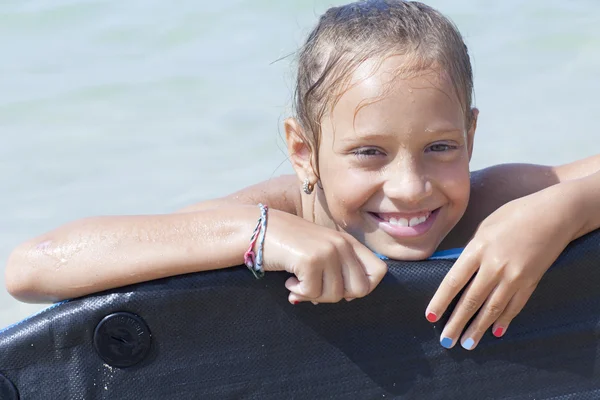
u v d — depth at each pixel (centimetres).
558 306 262
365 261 252
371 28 276
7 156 521
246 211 260
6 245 446
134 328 251
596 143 527
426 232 274
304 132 300
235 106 568
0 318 401
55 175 505
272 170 507
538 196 258
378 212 273
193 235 255
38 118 559
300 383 258
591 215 259
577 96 581
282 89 583
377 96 262
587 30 657
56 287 259
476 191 346
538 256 251
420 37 271
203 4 695
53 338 249
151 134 545
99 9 691
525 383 263
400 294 256
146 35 655
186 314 252
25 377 251
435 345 259
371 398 260
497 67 617
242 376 257
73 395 251
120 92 586
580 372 265
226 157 520
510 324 260
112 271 251
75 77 605
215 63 619
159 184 497
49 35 659
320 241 247
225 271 253
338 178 276
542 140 531
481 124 551
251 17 673
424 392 261
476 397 262
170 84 594
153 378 254
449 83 267
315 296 247
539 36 653
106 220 267
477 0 709
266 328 255
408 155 265
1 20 674
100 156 522
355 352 258
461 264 252
